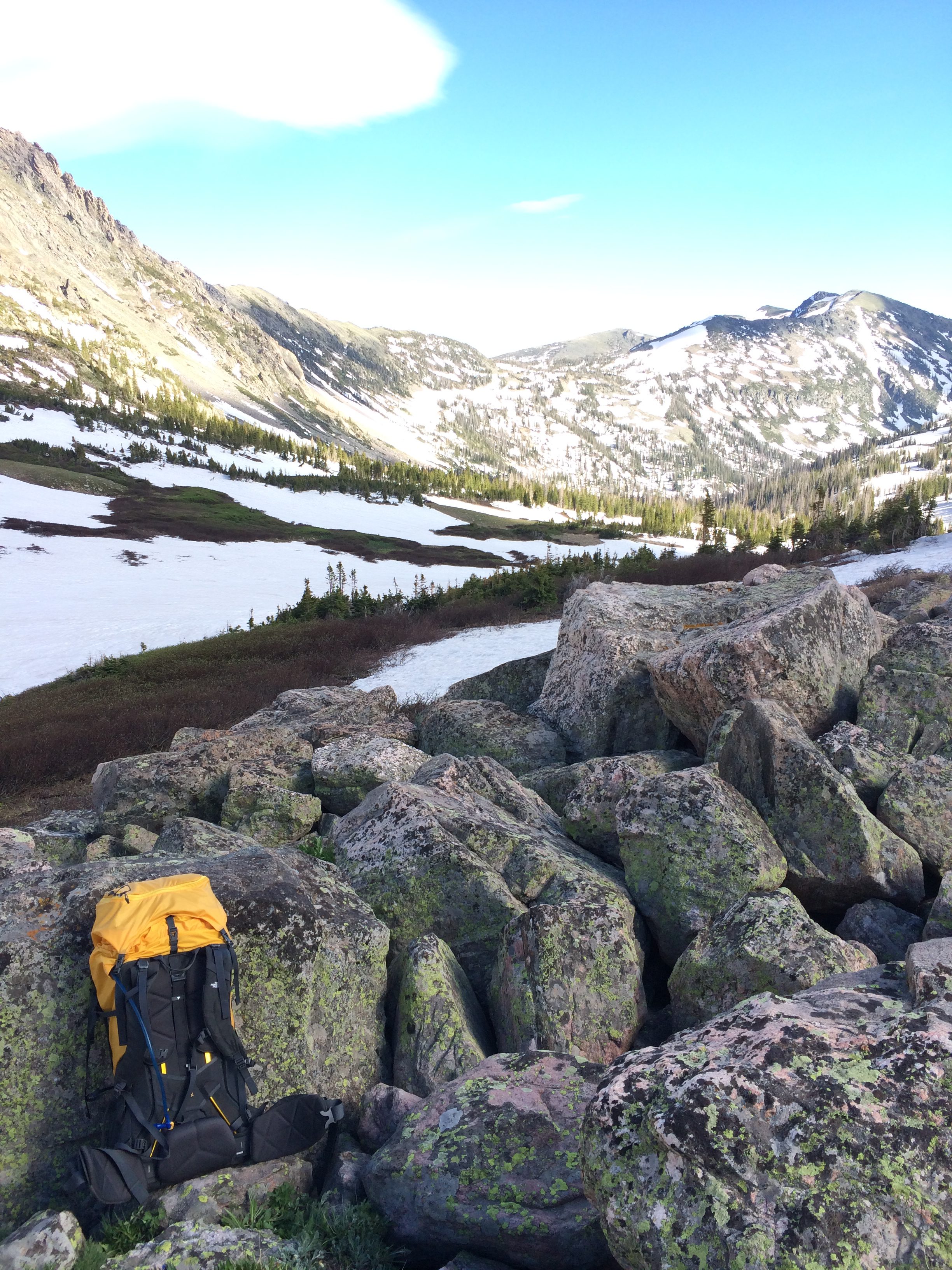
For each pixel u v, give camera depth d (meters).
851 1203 2.48
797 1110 2.68
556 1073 3.77
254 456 193.62
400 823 5.97
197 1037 3.55
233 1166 3.60
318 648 31.56
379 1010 4.65
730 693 7.63
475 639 30.22
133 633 49.59
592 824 6.84
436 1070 4.26
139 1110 3.43
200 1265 3.01
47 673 38.91
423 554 102.00
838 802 5.71
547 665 13.28
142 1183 3.37
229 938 3.83
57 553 77.12
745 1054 2.93
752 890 5.38
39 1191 3.61
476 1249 3.29
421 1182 3.38
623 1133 2.84
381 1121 3.96
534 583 37.94
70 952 3.84
